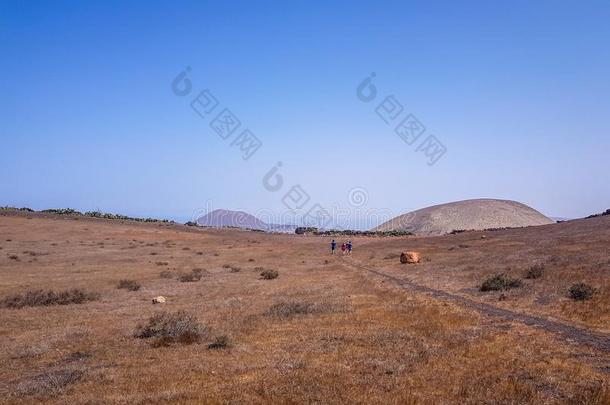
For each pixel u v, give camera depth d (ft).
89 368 43.34
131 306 83.71
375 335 52.29
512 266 113.19
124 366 43.98
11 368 45.27
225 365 42.80
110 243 260.01
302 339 52.37
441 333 51.96
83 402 33.73
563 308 62.28
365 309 70.28
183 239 303.07
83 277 130.62
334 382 36.24
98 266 162.09
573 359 40.83
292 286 106.52
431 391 33.71
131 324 65.21
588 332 50.19
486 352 43.39
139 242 272.72
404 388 34.47
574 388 33.53
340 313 67.82
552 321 56.34
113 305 85.05
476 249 172.55
